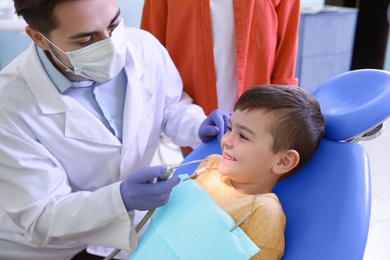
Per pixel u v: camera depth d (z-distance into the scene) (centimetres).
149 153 115
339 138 82
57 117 87
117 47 81
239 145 82
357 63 321
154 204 75
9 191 82
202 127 103
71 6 70
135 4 239
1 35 227
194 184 81
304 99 82
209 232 71
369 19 306
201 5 124
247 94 84
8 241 94
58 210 79
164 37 143
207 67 132
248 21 125
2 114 81
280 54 140
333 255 67
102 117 95
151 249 73
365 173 75
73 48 78
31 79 86
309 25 244
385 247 165
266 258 72
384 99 77
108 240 80
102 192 78
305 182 81
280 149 80
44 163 84
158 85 111
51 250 95
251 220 74
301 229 75
